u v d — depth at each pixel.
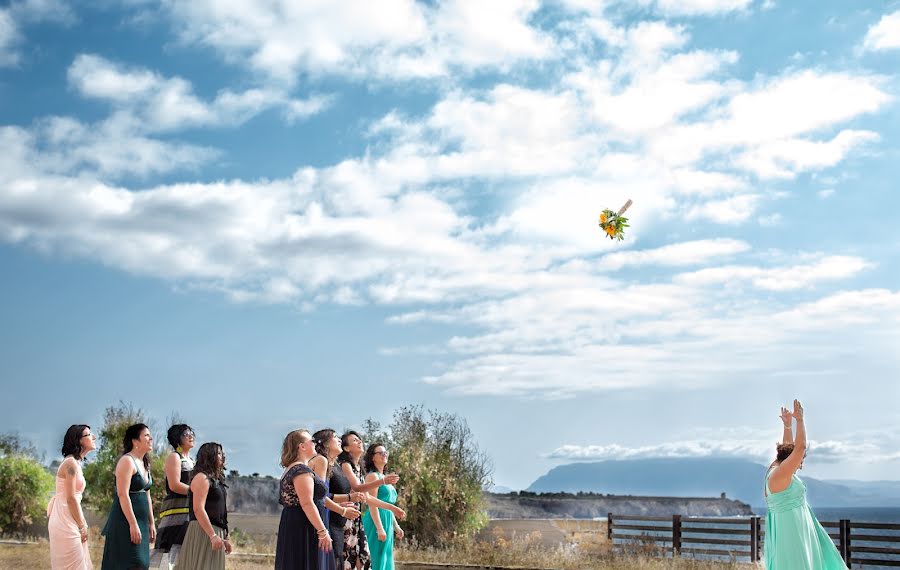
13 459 24.14
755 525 19.72
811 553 9.82
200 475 9.98
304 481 9.28
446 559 19.97
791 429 10.47
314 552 9.30
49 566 17.41
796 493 9.92
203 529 9.91
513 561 19.55
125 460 10.62
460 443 22.47
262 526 25.67
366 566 11.27
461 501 21.91
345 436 11.57
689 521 20.86
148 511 10.87
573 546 21.14
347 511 10.30
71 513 10.40
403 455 22.05
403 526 21.70
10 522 23.78
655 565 18.88
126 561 10.41
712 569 18.62
